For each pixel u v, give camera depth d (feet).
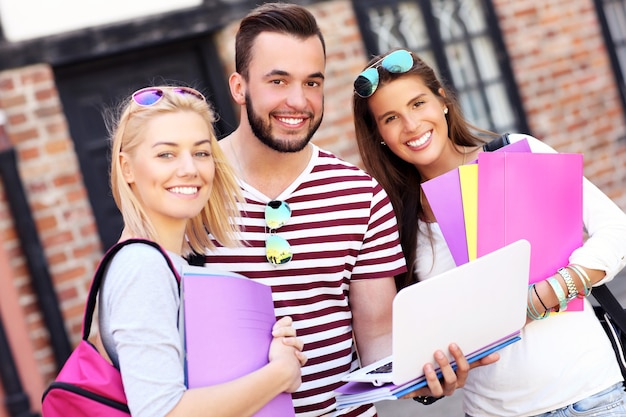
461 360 8.04
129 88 23.12
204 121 7.76
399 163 10.16
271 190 9.04
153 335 6.84
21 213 20.71
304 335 8.98
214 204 8.25
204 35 23.57
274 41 8.69
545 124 27.76
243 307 7.45
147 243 7.12
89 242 21.59
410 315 7.57
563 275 8.72
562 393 8.89
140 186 7.55
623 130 28.81
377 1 25.59
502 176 8.82
